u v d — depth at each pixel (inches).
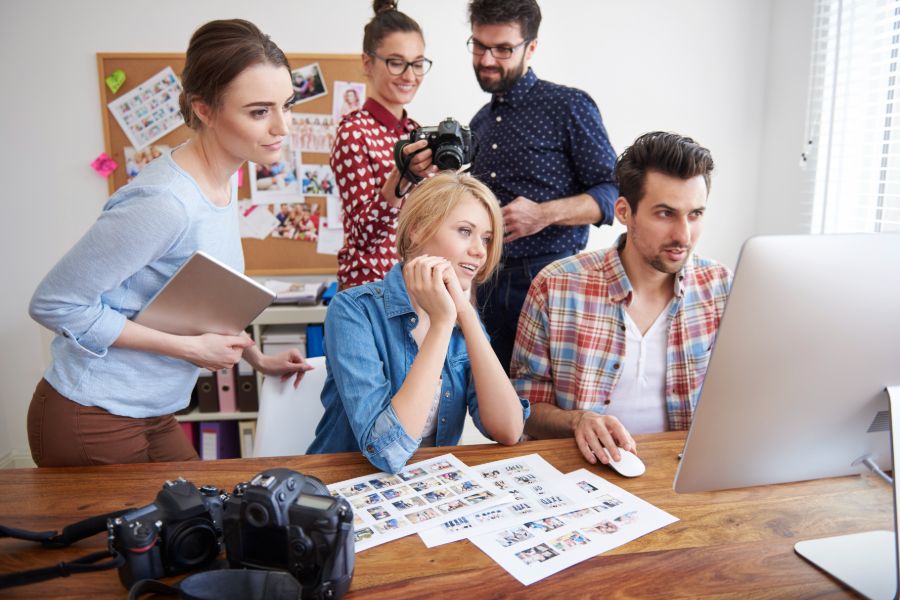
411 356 50.4
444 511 37.8
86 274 45.9
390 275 51.6
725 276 57.0
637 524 36.8
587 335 56.2
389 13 76.6
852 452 34.7
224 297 48.1
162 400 52.4
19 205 106.6
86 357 48.8
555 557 33.8
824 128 94.3
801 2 99.7
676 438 48.4
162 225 46.4
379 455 41.7
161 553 31.3
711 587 31.8
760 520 37.4
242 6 103.8
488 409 46.8
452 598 30.8
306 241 111.3
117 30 102.9
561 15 107.0
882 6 83.4
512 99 78.2
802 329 30.0
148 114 104.9
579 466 43.9
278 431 55.3
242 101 46.8
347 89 106.9
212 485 41.1
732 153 112.4
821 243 29.4
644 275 55.2
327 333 50.9
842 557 33.8
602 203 75.5
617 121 110.7
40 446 50.9
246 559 31.4
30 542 35.2
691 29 108.2
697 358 56.1
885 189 85.9
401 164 67.1
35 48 102.3
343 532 29.5
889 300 30.1
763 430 32.5
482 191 49.3
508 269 79.4
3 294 109.0
